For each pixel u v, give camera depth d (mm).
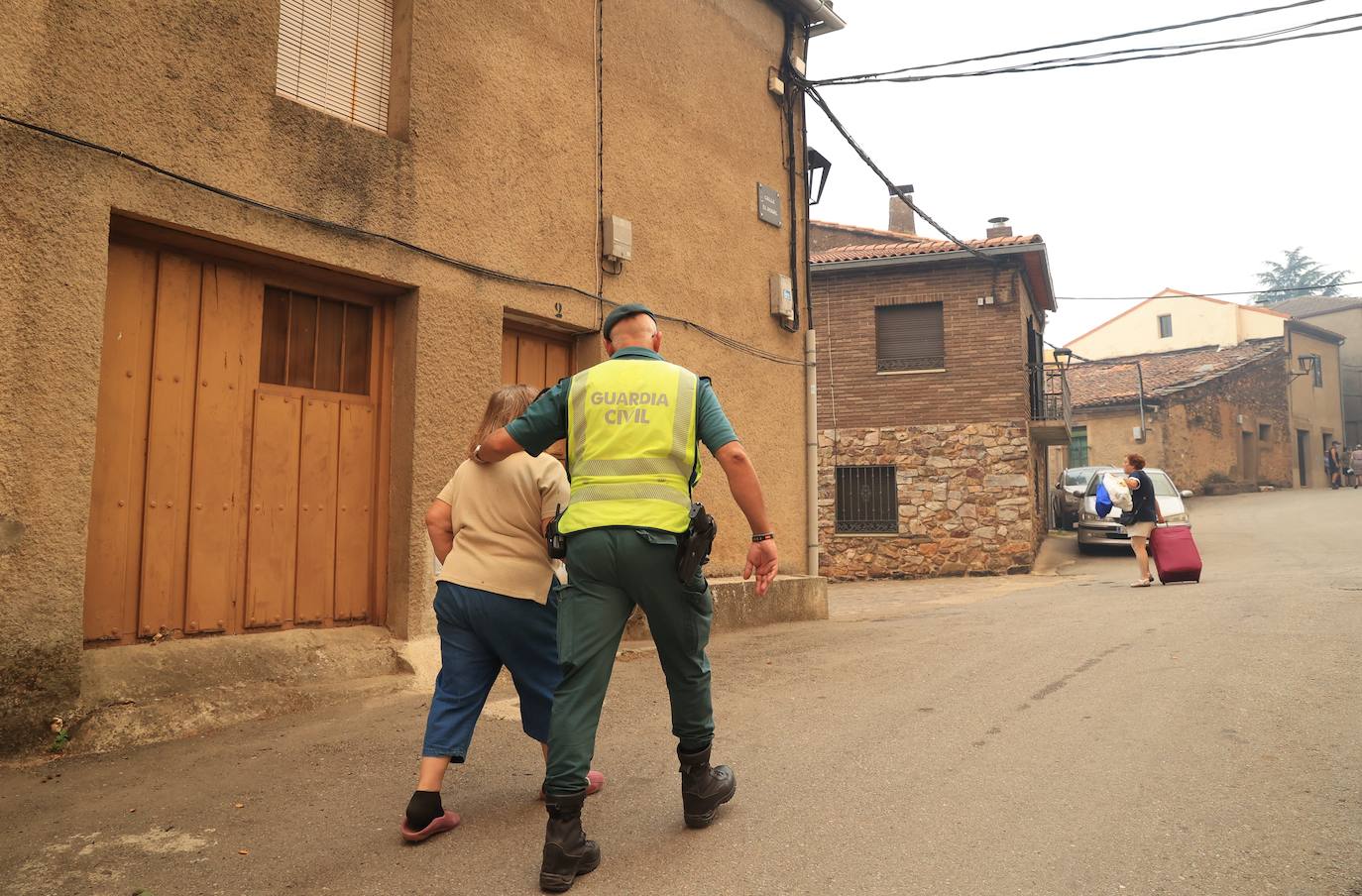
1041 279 19109
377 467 5699
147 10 4398
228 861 2854
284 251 4918
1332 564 13172
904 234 20844
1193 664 5527
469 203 6027
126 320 4590
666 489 2906
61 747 3912
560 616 2900
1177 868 2719
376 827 3156
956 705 4723
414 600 5551
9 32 3918
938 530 17734
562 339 7184
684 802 3121
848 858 2838
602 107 7234
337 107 5543
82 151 4133
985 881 2658
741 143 9086
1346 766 3580
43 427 3967
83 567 4082
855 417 18469
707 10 8664
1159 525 11352
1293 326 35594
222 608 4895
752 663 6078
